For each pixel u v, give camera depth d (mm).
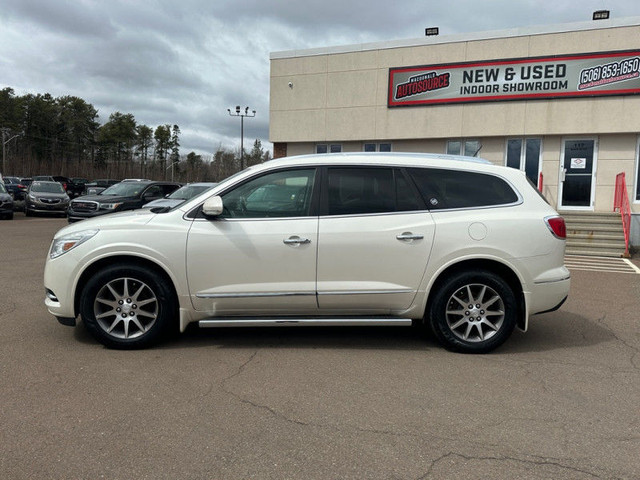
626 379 4086
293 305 4586
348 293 4539
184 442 3016
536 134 14797
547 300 4625
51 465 2758
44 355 4438
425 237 4523
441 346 4848
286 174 4680
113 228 4523
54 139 91438
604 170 14438
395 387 3867
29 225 17500
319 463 2812
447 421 3324
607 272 9617
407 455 2900
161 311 4559
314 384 3904
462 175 4746
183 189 13594
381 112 16250
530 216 4613
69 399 3570
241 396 3668
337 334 5207
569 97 14367
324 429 3197
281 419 3324
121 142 104250
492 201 4680
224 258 4492
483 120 15211
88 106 100812
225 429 3182
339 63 16562
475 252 4520
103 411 3396
